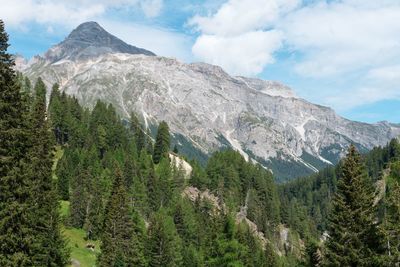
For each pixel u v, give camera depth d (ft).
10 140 109.19
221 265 160.04
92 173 440.86
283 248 609.83
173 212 469.16
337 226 141.08
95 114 616.80
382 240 135.33
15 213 104.99
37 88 559.38
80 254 300.61
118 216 281.74
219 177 620.49
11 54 112.78
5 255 106.01
